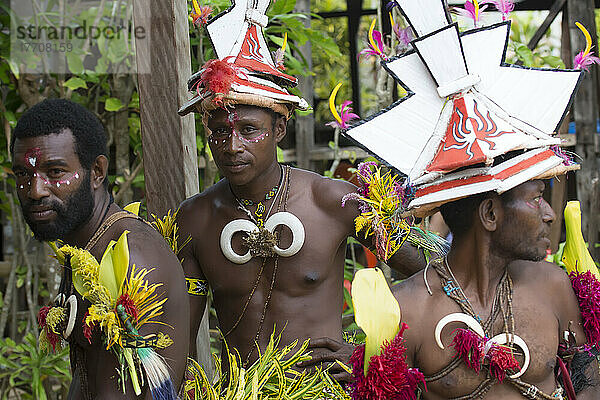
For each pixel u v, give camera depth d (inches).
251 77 98.0
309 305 103.3
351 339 116.3
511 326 80.7
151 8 113.5
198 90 98.7
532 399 80.3
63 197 75.9
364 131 85.1
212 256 104.5
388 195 100.1
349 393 89.9
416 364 82.4
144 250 77.5
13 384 165.2
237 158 96.7
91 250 79.0
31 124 75.9
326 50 168.2
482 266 81.4
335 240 104.6
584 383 86.4
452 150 79.7
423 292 83.1
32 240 188.5
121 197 167.6
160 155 114.8
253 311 103.8
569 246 90.7
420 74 84.1
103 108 178.9
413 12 84.0
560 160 79.4
